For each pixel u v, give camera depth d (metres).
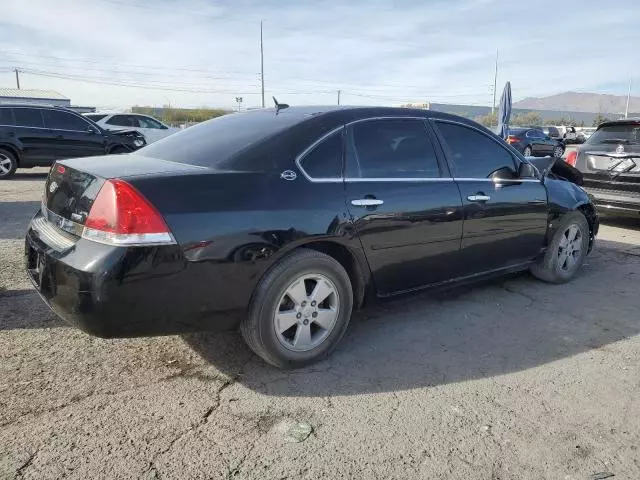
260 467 2.35
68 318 2.72
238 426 2.64
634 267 5.74
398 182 3.60
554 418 2.79
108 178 2.70
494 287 4.96
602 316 4.27
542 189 4.71
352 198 3.31
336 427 2.66
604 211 7.47
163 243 2.64
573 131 30.80
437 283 3.98
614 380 3.22
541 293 4.81
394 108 3.86
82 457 2.37
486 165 4.29
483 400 2.95
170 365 3.24
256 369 3.23
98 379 3.04
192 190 2.78
